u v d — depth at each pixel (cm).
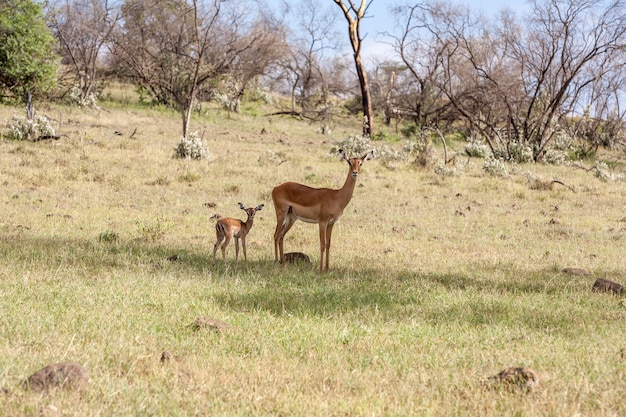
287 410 563
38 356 659
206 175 2500
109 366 656
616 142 5403
